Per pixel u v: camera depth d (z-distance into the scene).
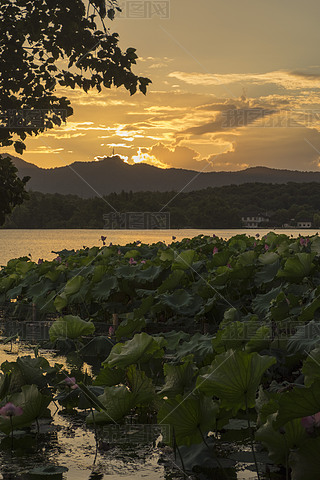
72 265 11.52
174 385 3.87
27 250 46.50
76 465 3.47
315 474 2.86
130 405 4.10
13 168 9.84
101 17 8.10
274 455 3.15
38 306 10.17
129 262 10.29
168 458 3.57
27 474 3.32
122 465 3.46
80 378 5.38
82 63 8.78
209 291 7.79
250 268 7.93
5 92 8.73
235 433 4.01
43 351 7.42
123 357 4.39
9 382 4.32
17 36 8.53
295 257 6.91
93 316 9.08
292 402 2.75
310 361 3.03
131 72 8.87
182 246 13.41
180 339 6.35
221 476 3.27
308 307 5.15
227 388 3.25
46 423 4.38
